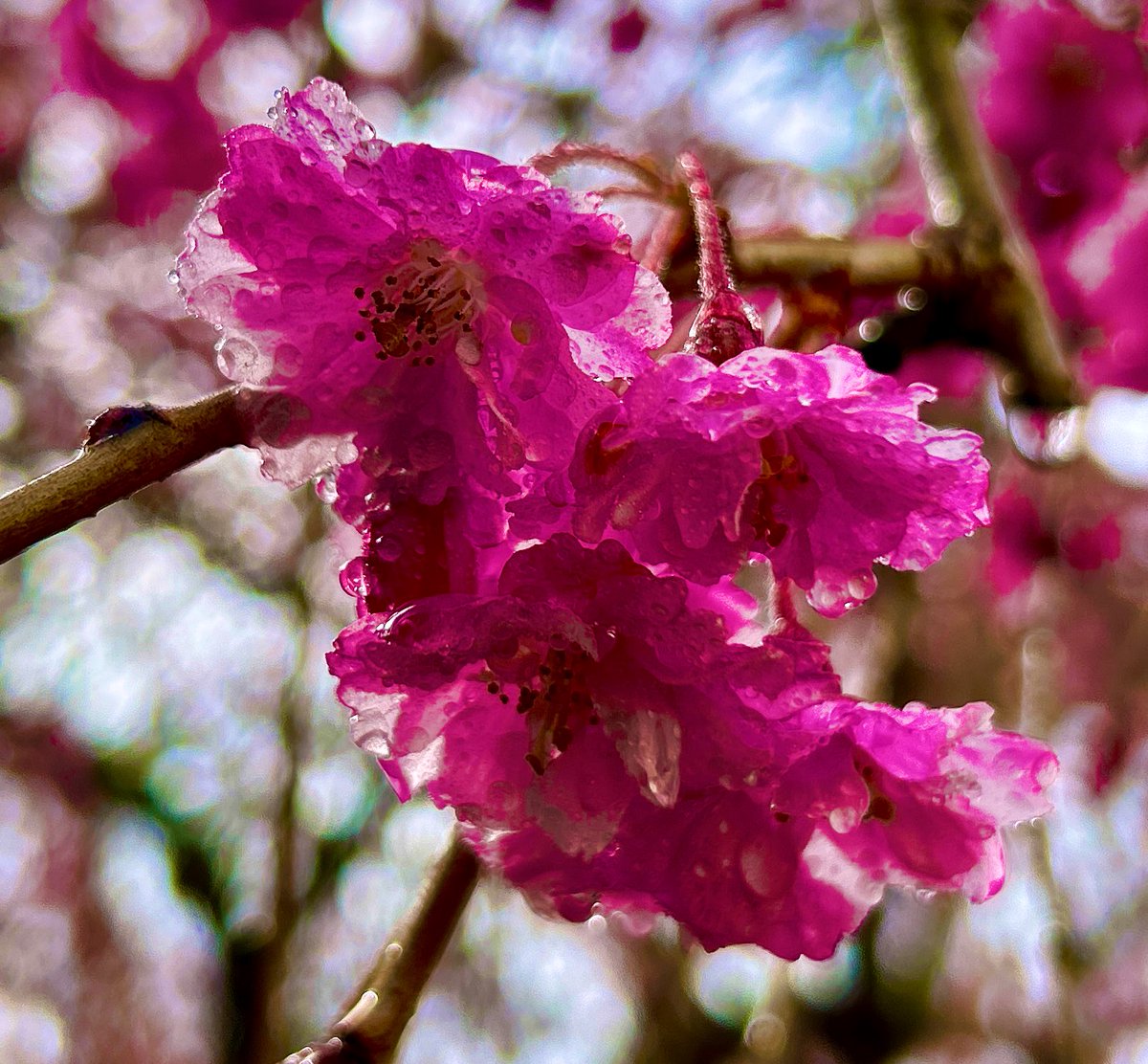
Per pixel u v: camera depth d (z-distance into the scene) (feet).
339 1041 0.72
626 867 0.72
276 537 2.07
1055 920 1.25
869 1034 1.68
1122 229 1.10
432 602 0.69
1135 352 1.09
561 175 0.77
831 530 0.70
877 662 1.73
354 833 1.75
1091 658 1.72
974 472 0.70
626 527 0.68
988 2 1.17
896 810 0.74
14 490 0.68
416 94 2.15
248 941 1.52
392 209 0.70
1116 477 1.52
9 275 2.25
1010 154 1.15
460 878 0.74
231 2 1.81
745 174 2.03
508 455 0.70
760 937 0.73
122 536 2.17
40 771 2.12
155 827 1.97
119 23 1.90
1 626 2.20
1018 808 0.73
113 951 2.24
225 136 0.71
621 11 2.09
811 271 0.84
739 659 0.69
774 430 0.71
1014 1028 1.86
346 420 0.71
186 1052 2.17
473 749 0.72
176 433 0.70
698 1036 1.98
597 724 0.72
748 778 0.70
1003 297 0.90
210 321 0.72
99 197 2.21
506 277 0.70
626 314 0.70
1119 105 1.15
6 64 2.21
